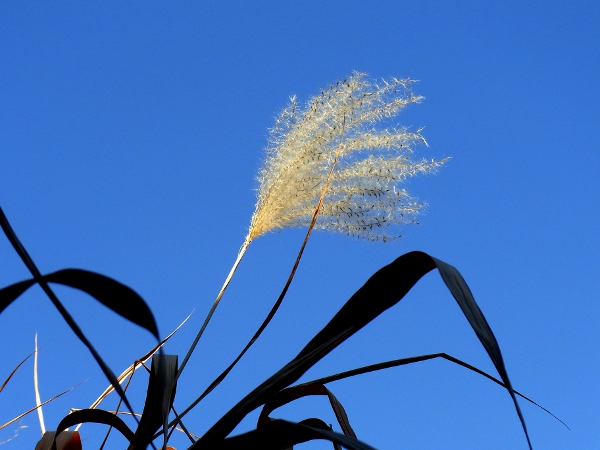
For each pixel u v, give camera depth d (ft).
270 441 4.34
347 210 5.58
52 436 5.07
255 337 5.04
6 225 3.57
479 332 4.19
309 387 4.94
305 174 5.61
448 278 4.33
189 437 5.21
